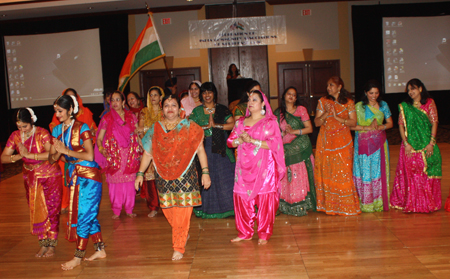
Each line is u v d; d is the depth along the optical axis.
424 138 3.93
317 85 10.47
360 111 4.06
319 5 10.23
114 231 3.91
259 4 10.27
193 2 9.95
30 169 3.27
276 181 3.41
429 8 10.20
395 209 4.13
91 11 10.16
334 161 4.00
